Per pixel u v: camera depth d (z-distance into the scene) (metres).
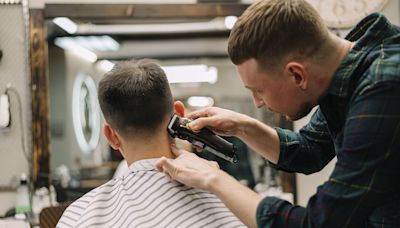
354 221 0.88
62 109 2.73
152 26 2.85
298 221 0.91
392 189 0.89
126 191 1.15
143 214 1.10
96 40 2.96
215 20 2.73
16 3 2.52
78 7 2.57
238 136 1.31
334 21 2.54
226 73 3.41
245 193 0.98
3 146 2.52
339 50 0.98
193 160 1.08
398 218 0.97
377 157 0.85
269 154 1.35
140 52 3.31
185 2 2.63
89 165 2.78
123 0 2.60
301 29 0.94
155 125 1.16
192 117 1.26
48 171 2.55
